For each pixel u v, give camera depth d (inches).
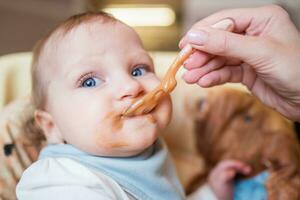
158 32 35.7
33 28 33.2
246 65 13.9
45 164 12.2
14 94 17.7
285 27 12.3
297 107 13.3
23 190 11.8
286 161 17.3
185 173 18.4
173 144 19.3
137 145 11.1
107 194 11.3
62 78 12.0
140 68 12.4
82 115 11.4
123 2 34.9
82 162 12.1
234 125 18.8
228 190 17.8
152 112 11.5
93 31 12.0
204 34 10.9
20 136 15.4
